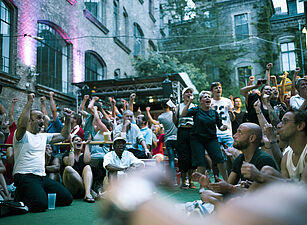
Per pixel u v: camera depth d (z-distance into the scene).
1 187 4.04
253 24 25.11
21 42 11.00
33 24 11.66
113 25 18.23
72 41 14.01
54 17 12.84
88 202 4.04
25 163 3.53
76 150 4.57
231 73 25.14
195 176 2.38
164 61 20.55
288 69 24.09
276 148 2.94
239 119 6.84
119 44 18.59
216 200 2.11
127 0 20.25
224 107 5.73
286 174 2.49
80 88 13.44
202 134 4.76
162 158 5.32
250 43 25.05
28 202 3.31
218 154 4.72
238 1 25.78
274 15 25.67
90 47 15.53
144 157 5.29
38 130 3.68
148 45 23.58
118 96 13.48
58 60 13.30
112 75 17.64
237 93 24.30
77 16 14.54
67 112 3.78
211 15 26.23
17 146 3.56
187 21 26.67
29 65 11.23
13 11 10.81
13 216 3.10
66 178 4.30
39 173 3.60
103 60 16.66
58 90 13.02
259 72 24.58
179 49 26.12
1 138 5.14
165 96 11.84
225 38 25.59
